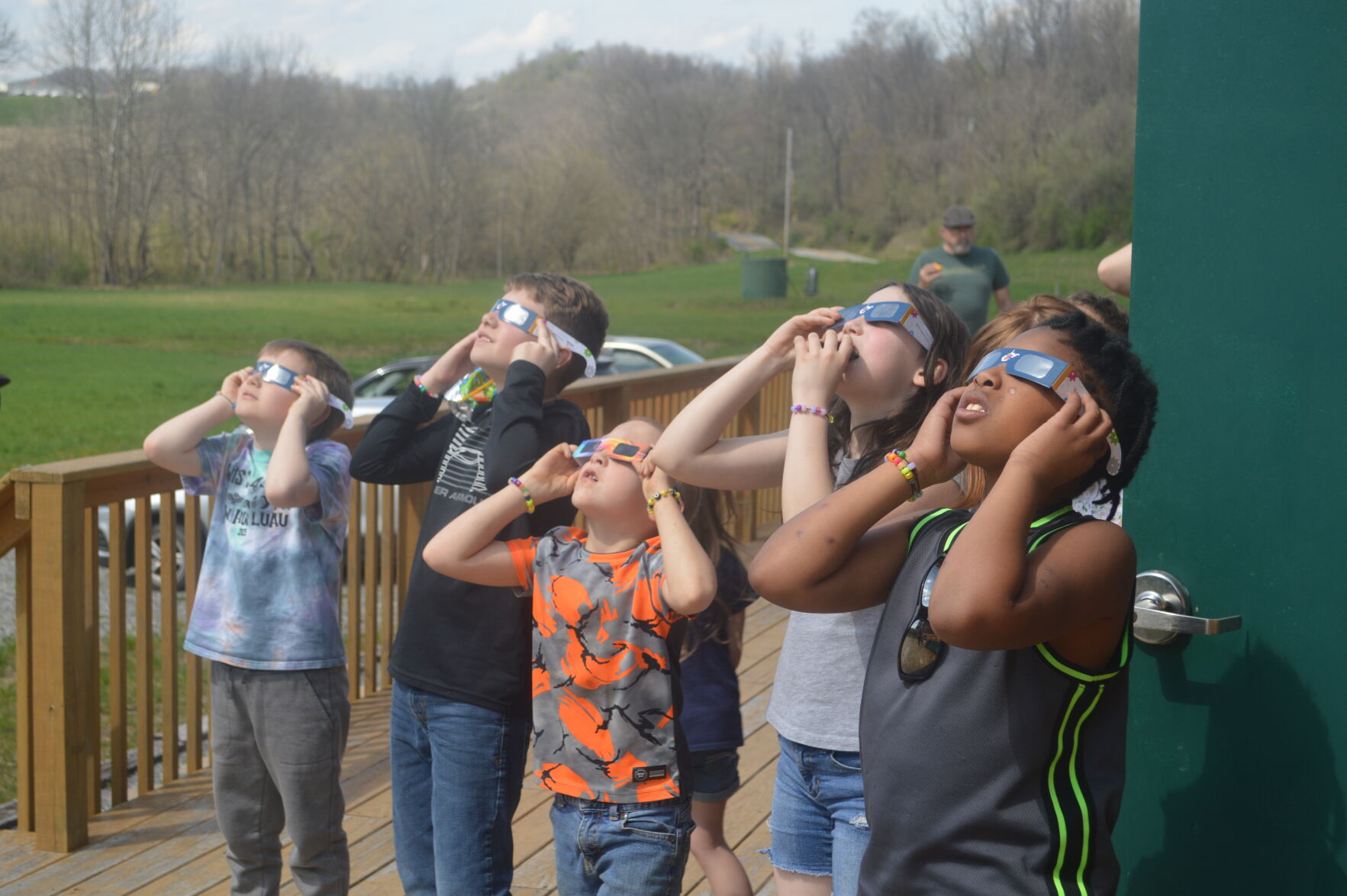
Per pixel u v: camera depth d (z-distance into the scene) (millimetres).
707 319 56438
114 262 84625
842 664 1952
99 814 3854
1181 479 1781
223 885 3400
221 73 92062
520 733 2547
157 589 7605
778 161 117438
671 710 2232
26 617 3715
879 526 1676
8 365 40094
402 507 5008
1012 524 1391
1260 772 1708
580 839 2246
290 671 2812
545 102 130625
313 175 95250
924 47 108062
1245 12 1697
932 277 8180
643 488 2254
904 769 1493
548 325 2707
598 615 2229
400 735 2613
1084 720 1463
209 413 3002
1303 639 1665
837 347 1950
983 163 86312
